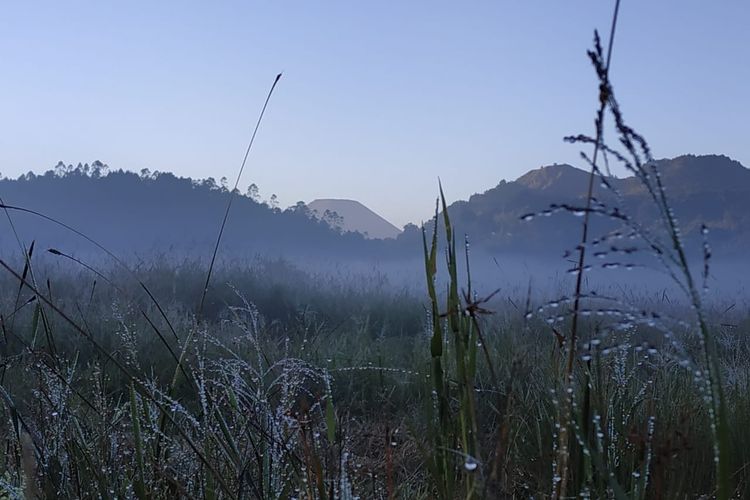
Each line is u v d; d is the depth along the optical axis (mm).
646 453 1928
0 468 2551
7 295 8664
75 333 6312
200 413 2697
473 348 1675
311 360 5301
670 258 1176
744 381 4574
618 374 2926
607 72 1199
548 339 5414
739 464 3135
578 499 1886
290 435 2498
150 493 2254
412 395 5133
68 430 2666
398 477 2984
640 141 1182
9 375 3291
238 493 2213
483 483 1588
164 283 11242
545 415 3201
